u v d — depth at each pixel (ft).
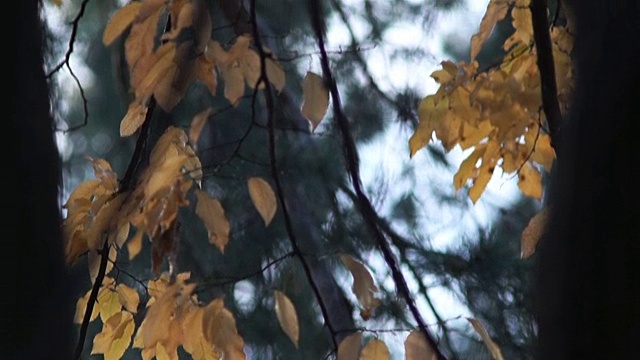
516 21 24.62
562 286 21.85
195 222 29.63
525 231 24.03
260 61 23.93
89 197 24.40
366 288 23.77
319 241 28.14
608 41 22.04
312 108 23.89
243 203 29.14
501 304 29.14
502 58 24.62
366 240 28.50
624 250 21.77
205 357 24.26
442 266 29.40
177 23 23.98
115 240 24.31
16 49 22.11
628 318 21.72
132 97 25.48
